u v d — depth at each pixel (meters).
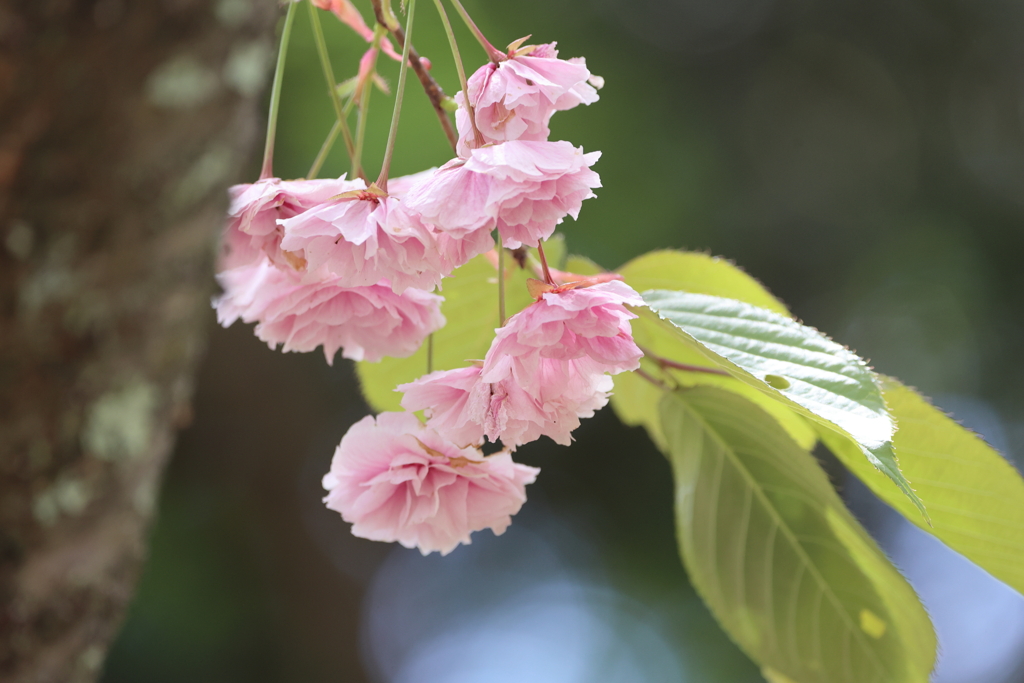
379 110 1.78
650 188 2.38
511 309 0.96
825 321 2.82
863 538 0.92
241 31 0.81
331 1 0.91
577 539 2.84
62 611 0.81
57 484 0.81
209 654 2.18
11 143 0.77
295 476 2.43
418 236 0.87
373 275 0.88
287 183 0.89
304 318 0.90
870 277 2.87
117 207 0.81
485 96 0.88
